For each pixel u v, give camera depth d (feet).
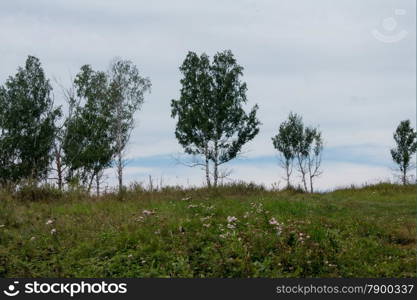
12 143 116.16
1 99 121.49
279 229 30.55
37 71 125.59
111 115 129.08
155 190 59.06
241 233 29.53
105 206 45.98
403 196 69.92
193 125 113.50
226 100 113.09
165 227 32.09
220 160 113.80
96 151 121.39
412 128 120.26
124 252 28.22
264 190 67.62
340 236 33.83
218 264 25.63
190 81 118.01
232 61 118.62
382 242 35.24
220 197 55.36
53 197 52.75
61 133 124.77
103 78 130.72
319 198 62.49
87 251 28.48
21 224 36.32
